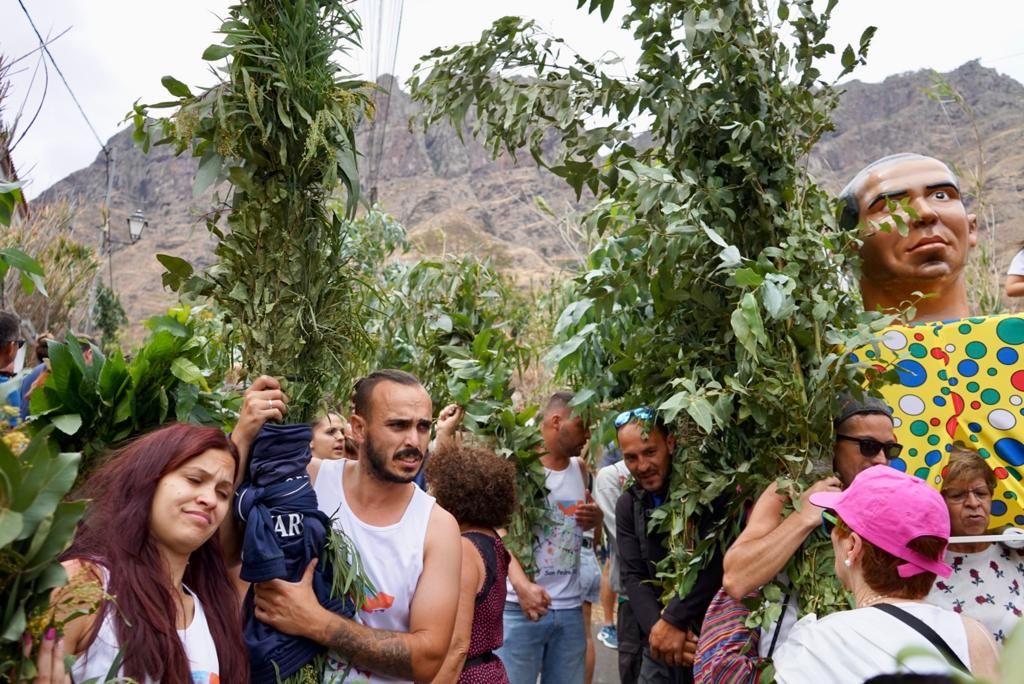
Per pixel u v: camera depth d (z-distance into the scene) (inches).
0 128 188.9
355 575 115.1
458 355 204.4
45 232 313.6
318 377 125.2
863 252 175.9
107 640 86.9
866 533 96.1
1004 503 149.3
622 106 144.3
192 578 101.1
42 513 73.9
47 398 113.8
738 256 134.4
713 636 129.6
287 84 119.0
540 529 197.6
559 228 324.8
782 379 132.0
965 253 176.2
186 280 124.0
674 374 147.9
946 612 92.6
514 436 195.2
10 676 77.4
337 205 135.9
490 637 144.0
